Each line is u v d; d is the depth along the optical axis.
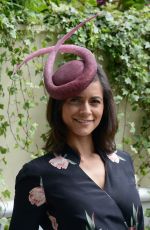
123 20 2.94
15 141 2.62
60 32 2.69
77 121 1.46
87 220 1.37
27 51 2.54
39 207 1.42
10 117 2.59
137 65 2.98
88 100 1.44
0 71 2.48
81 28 2.72
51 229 1.44
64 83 1.42
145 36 3.05
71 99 1.44
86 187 1.42
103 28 2.85
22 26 2.53
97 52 2.88
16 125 2.61
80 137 1.53
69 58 2.70
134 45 2.96
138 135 3.12
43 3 2.64
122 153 1.66
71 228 1.38
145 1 3.55
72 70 1.42
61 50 1.50
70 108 1.45
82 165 1.50
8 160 2.62
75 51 1.46
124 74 2.96
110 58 2.93
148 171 3.17
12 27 2.42
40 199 1.42
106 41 2.86
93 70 1.40
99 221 1.38
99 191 1.43
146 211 3.11
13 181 2.65
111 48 2.90
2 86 2.53
